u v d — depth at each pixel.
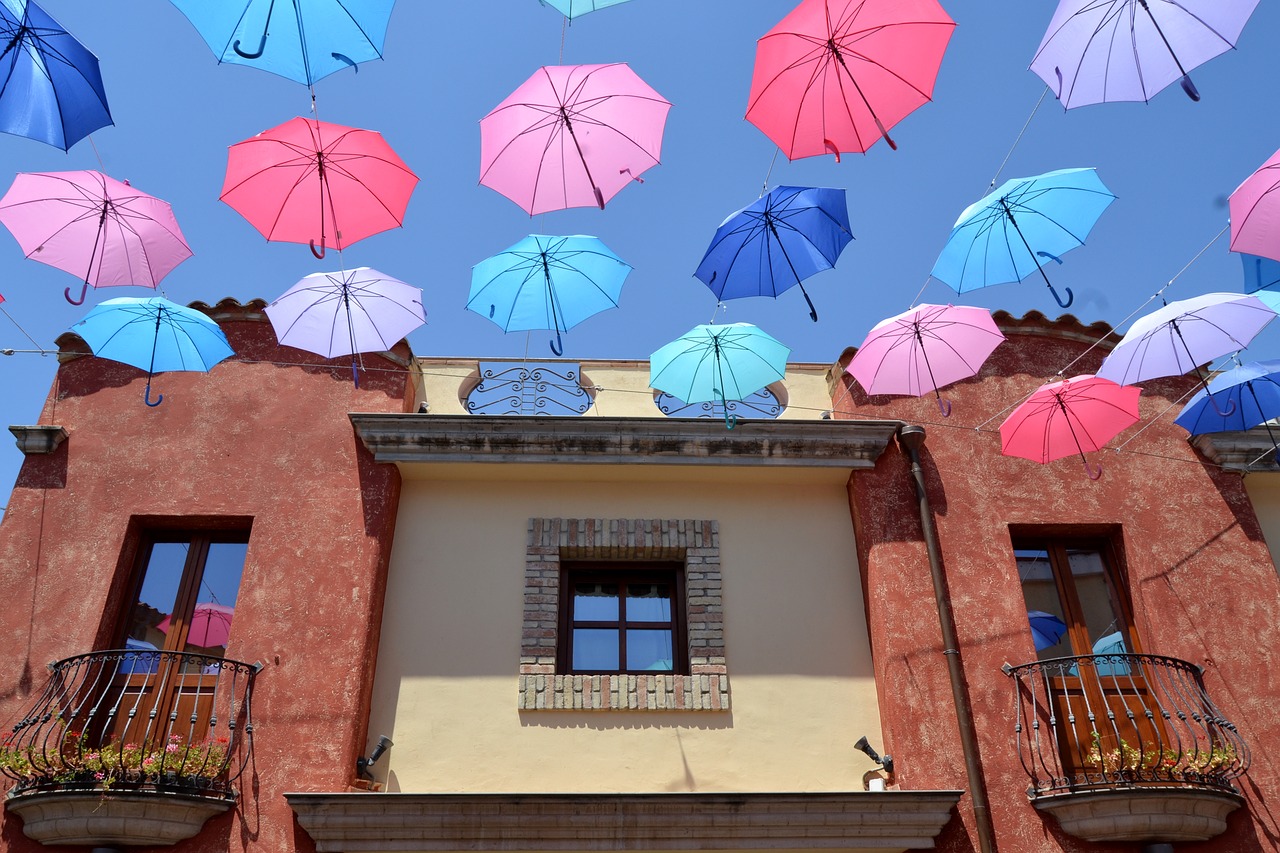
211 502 8.17
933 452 8.75
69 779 6.69
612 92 5.76
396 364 8.99
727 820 6.96
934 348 7.41
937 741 7.49
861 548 8.46
